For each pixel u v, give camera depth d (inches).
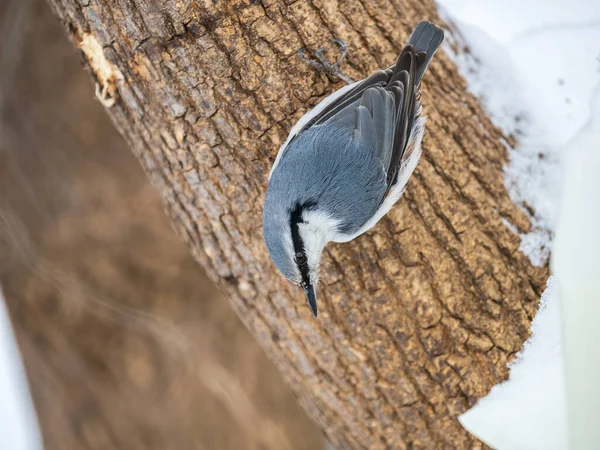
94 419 473.7
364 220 311.3
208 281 473.7
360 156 312.3
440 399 333.1
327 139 311.7
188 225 339.3
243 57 311.4
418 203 328.2
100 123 462.0
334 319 330.0
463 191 332.2
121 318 468.8
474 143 339.6
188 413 474.3
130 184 461.1
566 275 294.0
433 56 347.6
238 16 309.4
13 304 470.6
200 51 308.8
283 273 305.6
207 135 318.7
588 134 308.7
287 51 315.6
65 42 460.8
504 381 331.9
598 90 354.6
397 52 333.1
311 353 339.0
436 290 326.6
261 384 480.1
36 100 465.4
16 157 466.9
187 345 472.7
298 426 483.2
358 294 327.3
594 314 288.2
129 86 319.3
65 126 463.8
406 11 343.3
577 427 303.9
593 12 417.7
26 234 465.7
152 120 322.3
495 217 334.0
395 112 315.6
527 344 333.4
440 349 328.5
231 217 328.5
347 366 336.2
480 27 411.2
